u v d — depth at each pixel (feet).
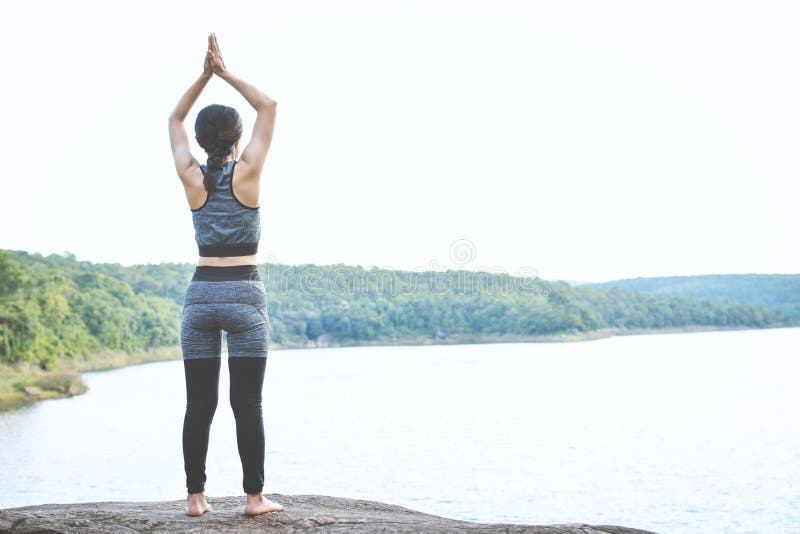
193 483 12.53
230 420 154.40
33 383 199.62
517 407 172.86
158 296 428.15
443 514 72.95
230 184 12.33
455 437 128.16
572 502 78.02
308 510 12.74
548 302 478.59
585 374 258.37
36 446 113.19
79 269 410.11
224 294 12.35
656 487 84.99
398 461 104.37
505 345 466.29
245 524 11.83
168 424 138.72
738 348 392.88
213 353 12.69
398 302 458.91
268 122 12.51
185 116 13.14
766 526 67.31
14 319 256.32
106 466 96.32
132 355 354.13
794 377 231.91
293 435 131.75
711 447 113.29
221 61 12.58
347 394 206.08
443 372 277.03
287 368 309.83
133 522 11.93
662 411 159.94
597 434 129.59
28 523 11.62
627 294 556.92
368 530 11.24
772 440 118.42
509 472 95.25
